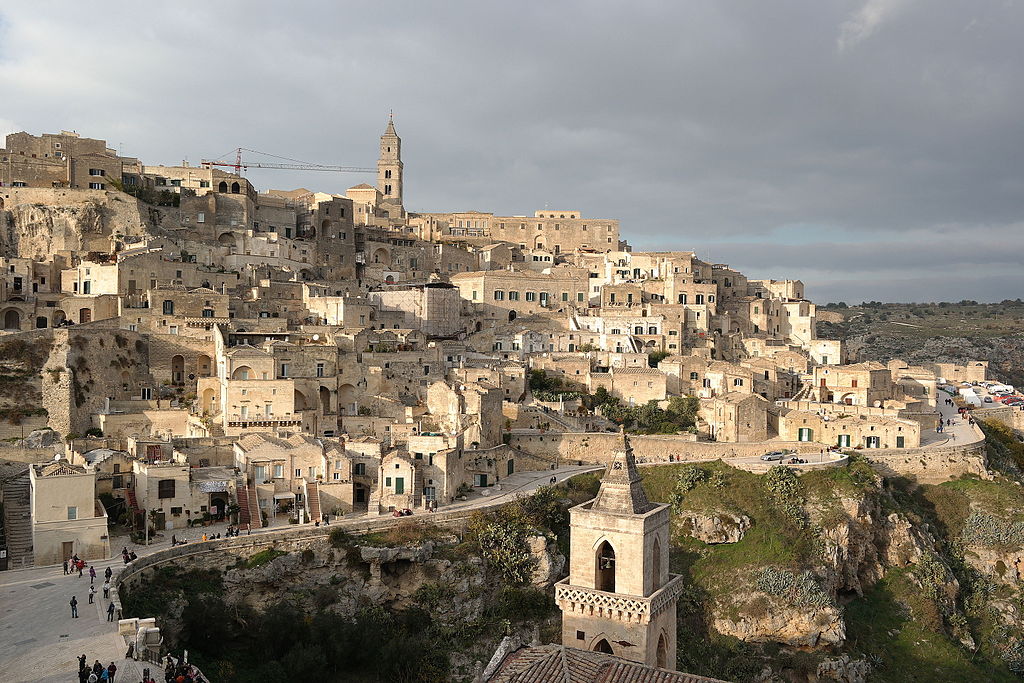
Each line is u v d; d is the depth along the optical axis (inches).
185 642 4020.7
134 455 5187.0
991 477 6692.9
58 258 7706.7
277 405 5994.1
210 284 7824.8
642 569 2667.3
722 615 5177.2
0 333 5871.1
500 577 5068.9
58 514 4178.2
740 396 7007.9
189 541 4478.3
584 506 2827.3
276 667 3897.6
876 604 5492.1
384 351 7401.6
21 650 3090.6
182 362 6796.3
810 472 6082.7
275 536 4576.8
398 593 4790.8
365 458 5482.3
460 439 5802.2
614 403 7613.2
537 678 2240.4
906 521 5895.7
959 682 4938.5
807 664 4859.7
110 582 3700.8
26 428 5669.3
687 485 6063.0
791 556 5369.1
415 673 4232.3
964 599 5757.9
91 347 6127.0
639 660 2625.5
